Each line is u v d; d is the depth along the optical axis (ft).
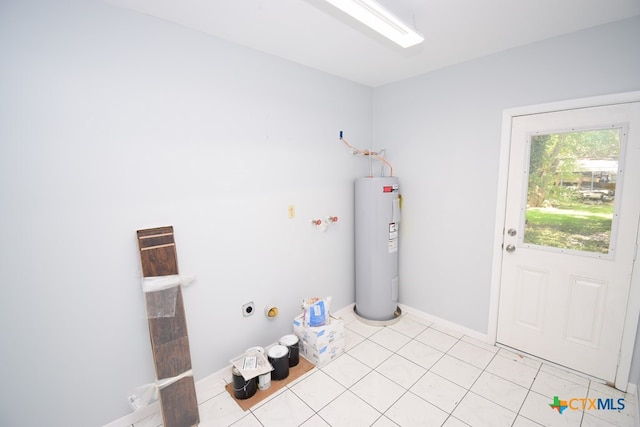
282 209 7.93
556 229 6.94
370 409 6.01
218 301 6.83
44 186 4.66
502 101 7.36
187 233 6.23
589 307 6.64
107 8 4.97
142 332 5.78
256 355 6.84
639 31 5.59
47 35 4.50
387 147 10.02
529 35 6.42
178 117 5.90
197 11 5.30
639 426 5.19
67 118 4.76
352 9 4.50
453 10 5.39
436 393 6.41
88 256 5.12
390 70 8.53
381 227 9.04
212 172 6.49
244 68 6.80
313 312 7.57
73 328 5.08
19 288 4.58
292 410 6.05
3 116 4.28
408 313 10.13
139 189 5.55
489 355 7.73
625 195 6.01
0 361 4.53
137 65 5.34
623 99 5.82
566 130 6.56
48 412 4.98
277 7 5.17
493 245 7.87
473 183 8.09
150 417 5.97
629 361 6.23
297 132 8.07
